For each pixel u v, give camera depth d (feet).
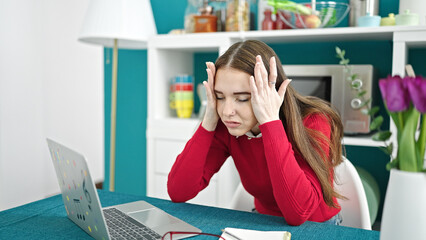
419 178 2.18
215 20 7.72
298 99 4.07
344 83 6.58
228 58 3.59
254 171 4.14
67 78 10.94
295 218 3.28
